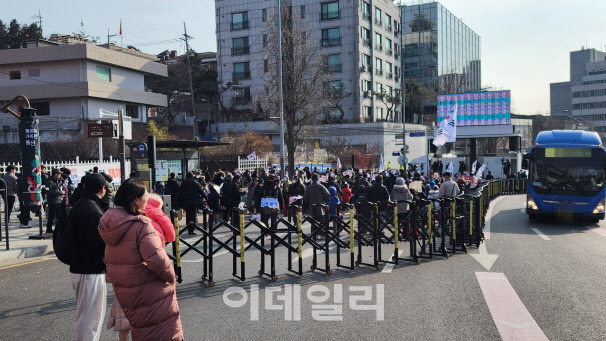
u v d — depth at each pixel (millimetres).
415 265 9500
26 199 12031
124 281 3693
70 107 42031
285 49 34281
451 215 10930
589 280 8062
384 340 5258
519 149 50594
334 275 8586
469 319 5969
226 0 63062
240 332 5531
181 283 7922
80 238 4547
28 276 8445
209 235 7832
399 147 60438
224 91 63156
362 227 9492
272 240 8242
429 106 77312
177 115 61688
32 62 42094
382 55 65250
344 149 51344
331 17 60219
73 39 57625
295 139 41812
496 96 50562
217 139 52750
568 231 14773
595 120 141250
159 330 3729
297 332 5520
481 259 10039
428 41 80625
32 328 5715
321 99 35094
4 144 34750
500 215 19875
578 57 190875
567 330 5570
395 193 12875
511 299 6879
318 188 12789
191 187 13508
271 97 34156
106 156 30438
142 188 3844
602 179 16109
